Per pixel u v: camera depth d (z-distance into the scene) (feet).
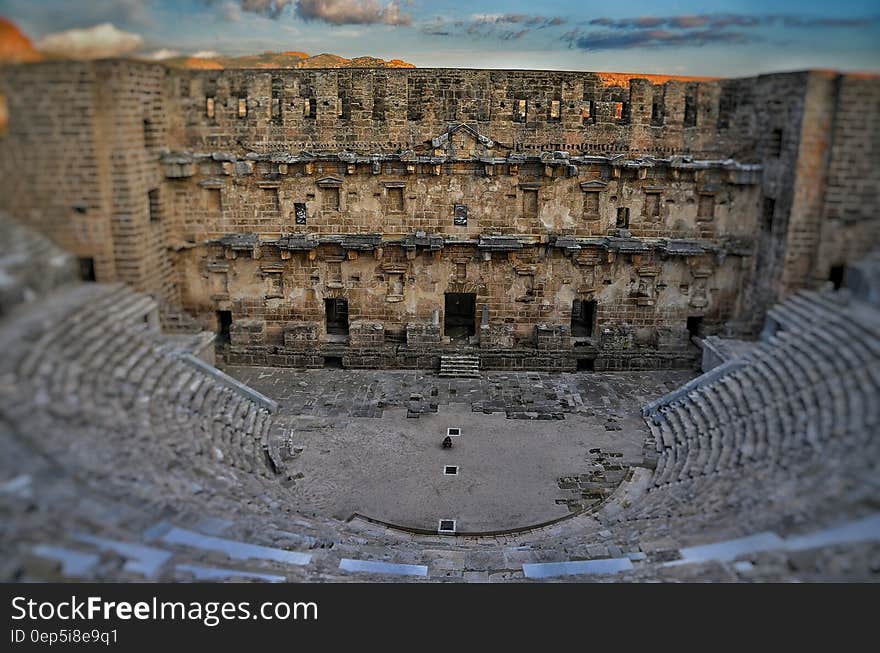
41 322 95.81
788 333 116.78
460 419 128.77
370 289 147.64
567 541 87.61
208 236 145.38
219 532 74.13
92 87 111.14
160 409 99.71
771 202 136.05
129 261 121.90
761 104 136.87
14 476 68.74
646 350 149.18
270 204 144.15
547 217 144.36
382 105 139.95
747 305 144.36
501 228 144.77
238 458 103.76
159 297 134.00
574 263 146.00
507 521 99.66
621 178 142.20
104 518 67.97
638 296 147.64
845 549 66.23
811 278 125.39
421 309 148.66
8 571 55.83
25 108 102.94
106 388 93.35
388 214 144.25
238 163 140.77
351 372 148.05
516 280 147.02
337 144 141.28
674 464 107.96
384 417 128.98
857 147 116.26
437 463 114.42
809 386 100.12
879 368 91.91
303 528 86.38
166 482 82.12
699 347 148.97
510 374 147.74
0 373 81.82
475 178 142.31
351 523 97.86
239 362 150.20
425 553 83.51
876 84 111.86
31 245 104.99
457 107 139.74
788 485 80.94
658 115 142.00
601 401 136.05
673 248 143.33
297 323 149.28
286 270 146.82
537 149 141.59
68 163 111.04
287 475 109.19
